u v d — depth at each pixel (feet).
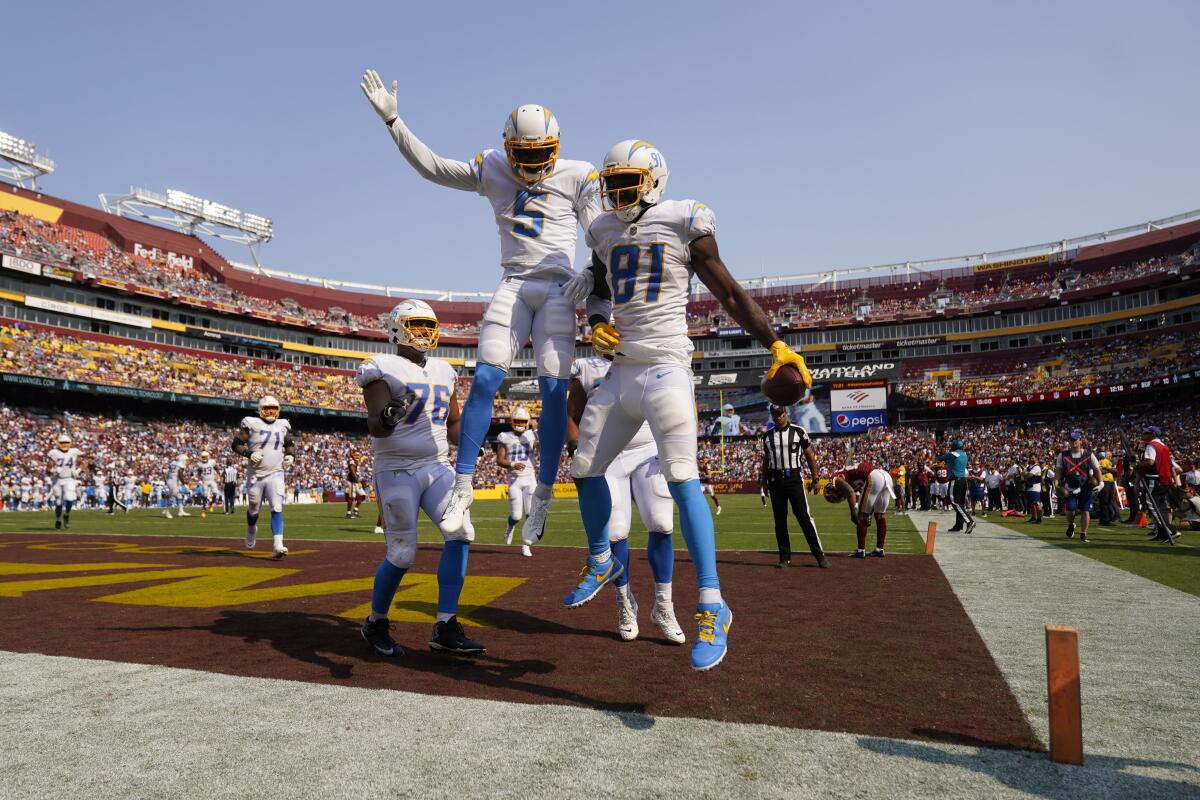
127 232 173.58
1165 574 24.63
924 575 25.03
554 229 15.43
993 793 7.77
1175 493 44.68
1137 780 8.11
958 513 46.65
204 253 189.88
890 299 210.59
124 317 156.35
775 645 14.70
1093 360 173.37
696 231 11.82
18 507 100.17
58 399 140.15
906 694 11.36
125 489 98.07
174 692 11.61
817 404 181.88
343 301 216.13
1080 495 38.99
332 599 21.07
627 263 12.17
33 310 143.13
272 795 7.79
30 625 17.07
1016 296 192.95
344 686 11.97
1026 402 165.17
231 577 26.02
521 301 15.23
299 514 80.18
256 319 182.80
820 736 9.52
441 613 13.99
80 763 8.68
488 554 34.24
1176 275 162.09
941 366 195.21
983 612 18.06
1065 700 8.60
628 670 13.01
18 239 143.43
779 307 219.41
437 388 15.23
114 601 20.58
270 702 11.06
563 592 22.38
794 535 45.16
